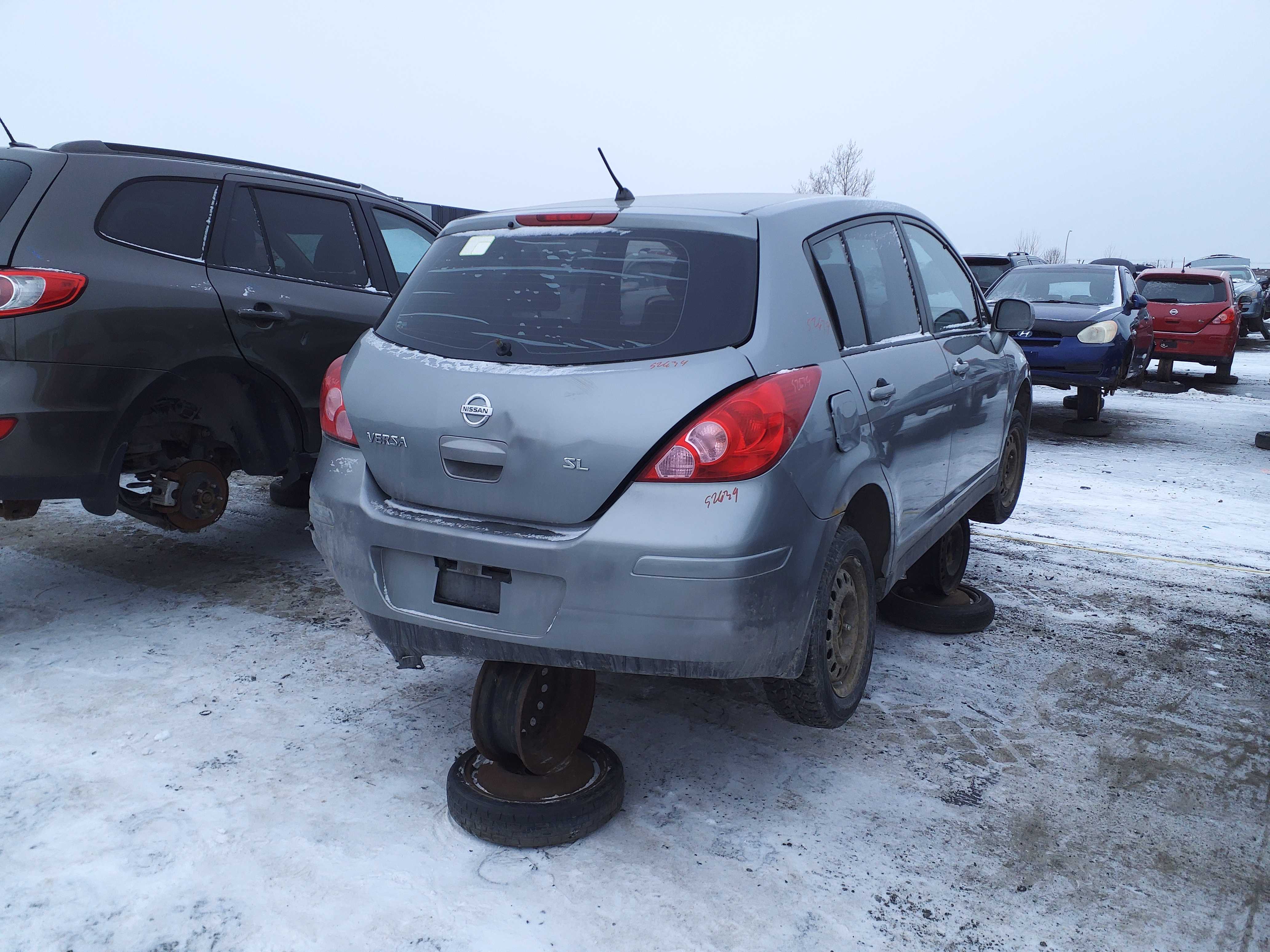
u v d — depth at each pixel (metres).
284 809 2.66
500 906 2.28
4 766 2.83
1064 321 10.02
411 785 2.82
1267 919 2.32
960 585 4.50
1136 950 2.20
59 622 3.95
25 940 2.11
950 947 2.18
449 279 2.82
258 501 5.99
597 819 2.57
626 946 2.16
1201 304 15.09
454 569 2.53
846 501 2.68
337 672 3.58
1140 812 2.78
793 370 2.51
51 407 3.44
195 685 3.42
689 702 3.44
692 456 2.29
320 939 2.15
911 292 3.67
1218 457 9.03
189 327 3.89
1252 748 3.20
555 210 2.92
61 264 3.50
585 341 2.48
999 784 2.92
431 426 2.53
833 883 2.40
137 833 2.52
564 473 2.36
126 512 4.27
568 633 2.38
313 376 4.46
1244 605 4.69
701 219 2.71
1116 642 4.14
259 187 4.40
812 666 2.72
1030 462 8.56
